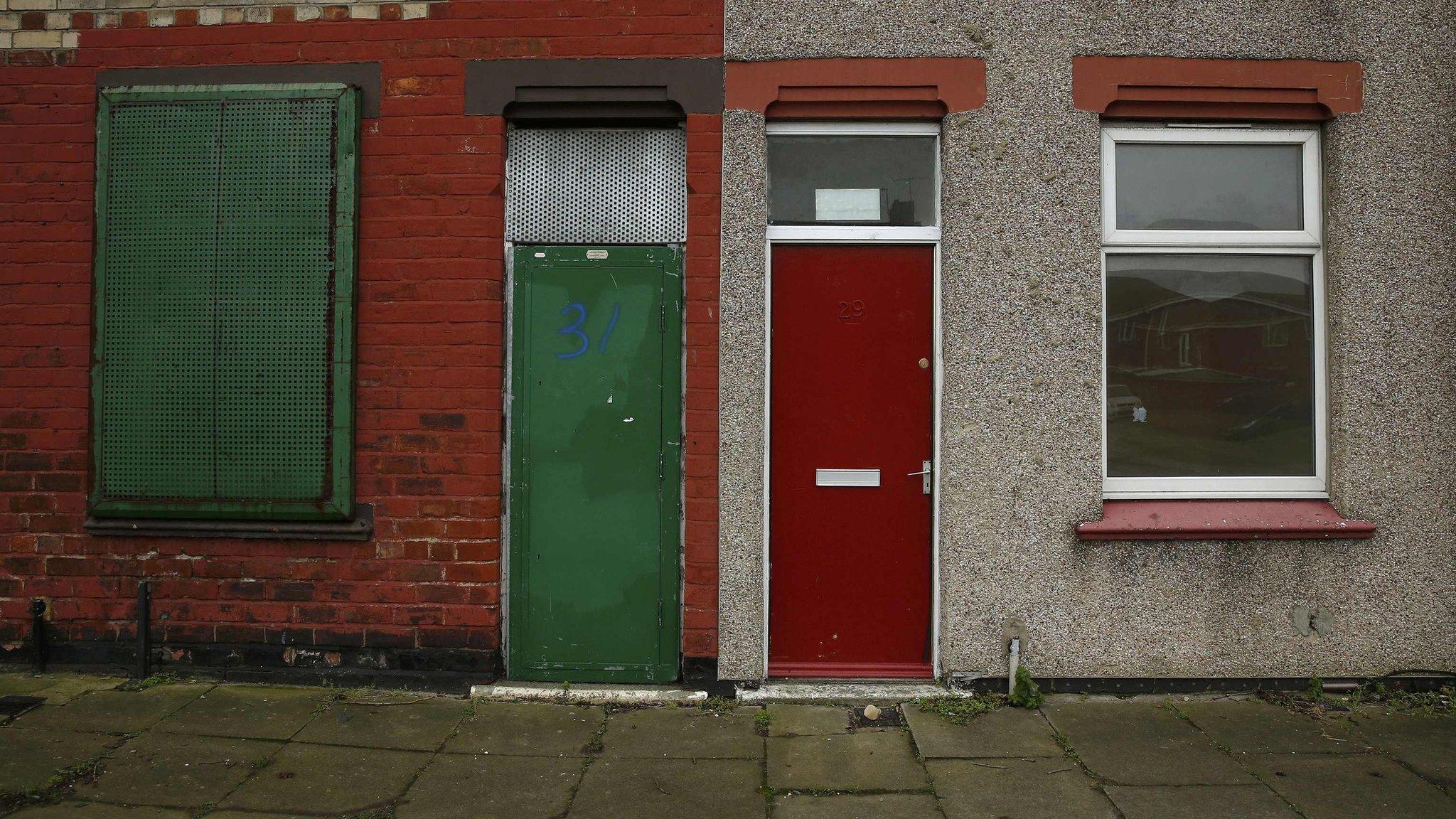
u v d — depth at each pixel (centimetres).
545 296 475
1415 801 360
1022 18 460
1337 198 467
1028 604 459
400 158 471
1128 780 377
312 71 474
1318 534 459
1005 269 459
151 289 473
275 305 468
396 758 396
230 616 475
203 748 400
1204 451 478
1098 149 463
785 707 452
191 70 477
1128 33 461
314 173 467
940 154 473
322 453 466
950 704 448
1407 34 465
